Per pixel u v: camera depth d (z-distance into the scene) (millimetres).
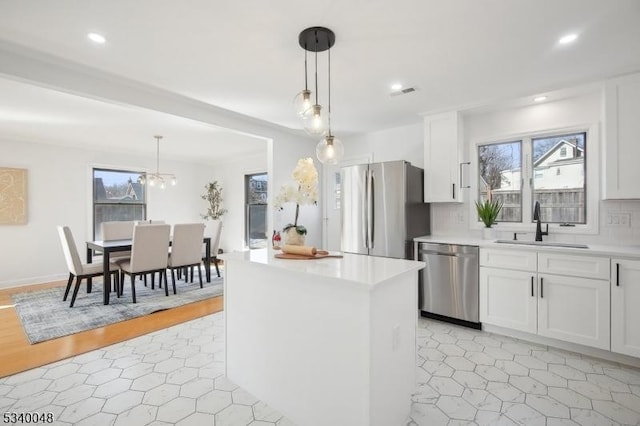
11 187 4770
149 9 1782
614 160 2543
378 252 3602
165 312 3562
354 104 3400
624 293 2283
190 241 4473
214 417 1763
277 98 3188
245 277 2021
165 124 4199
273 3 1743
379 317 1463
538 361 2377
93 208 5699
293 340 1722
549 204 3186
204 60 2395
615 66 2504
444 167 3543
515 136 3340
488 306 2912
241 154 6562
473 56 2352
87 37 2068
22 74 2295
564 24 1947
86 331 2988
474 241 3176
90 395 1965
